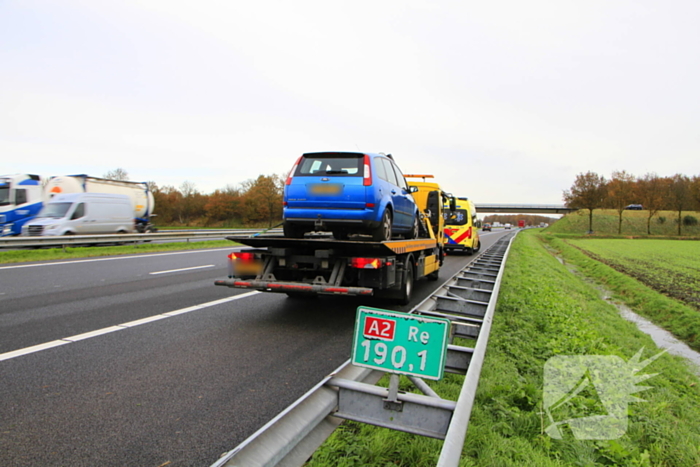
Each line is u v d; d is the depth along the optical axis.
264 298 8.41
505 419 3.31
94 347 5.04
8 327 5.86
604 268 19.83
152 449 2.85
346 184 6.96
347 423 3.12
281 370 4.42
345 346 5.34
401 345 2.72
